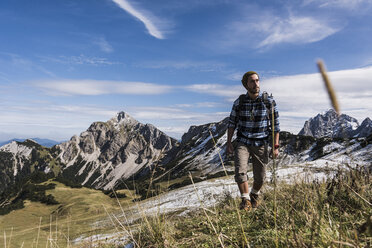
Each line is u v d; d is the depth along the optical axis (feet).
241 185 13.05
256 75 13.70
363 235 5.66
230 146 14.44
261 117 13.64
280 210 8.86
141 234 9.59
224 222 10.15
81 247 10.39
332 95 2.34
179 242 9.07
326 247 5.34
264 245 6.96
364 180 9.12
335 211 8.18
